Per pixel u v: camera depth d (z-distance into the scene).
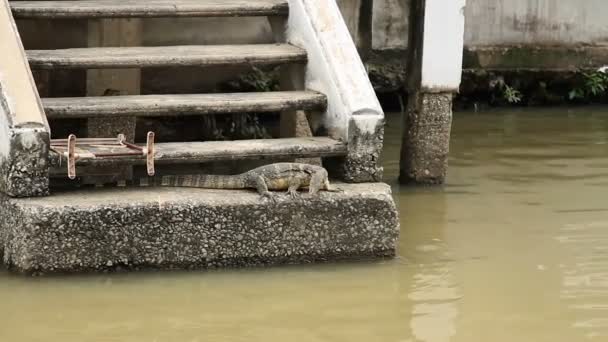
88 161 15.70
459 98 29.75
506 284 16.33
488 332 14.53
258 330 14.35
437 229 18.81
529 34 29.91
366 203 16.61
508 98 29.88
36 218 15.39
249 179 16.61
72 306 14.90
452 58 21.11
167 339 13.97
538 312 15.28
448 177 22.34
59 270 15.63
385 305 15.37
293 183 16.48
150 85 24.36
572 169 23.14
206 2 19.28
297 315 14.87
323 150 17.14
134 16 18.67
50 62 17.34
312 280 16.11
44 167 15.78
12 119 15.57
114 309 14.86
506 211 19.97
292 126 20.06
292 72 19.19
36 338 13.89
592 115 29.36
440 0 20.84
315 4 18.67
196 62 18.03
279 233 16.33
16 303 14.91
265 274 16.22
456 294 15.88
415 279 16.38
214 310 14.95
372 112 17.22
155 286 15.63
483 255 17.55
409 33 21.50
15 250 15.62
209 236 16.06
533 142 25.69
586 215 19.88
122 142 16.75
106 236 15.68
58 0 19.14
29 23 20.98
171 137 23.45
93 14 18.47
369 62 28.38
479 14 29.48
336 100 17.52
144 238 15.83
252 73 25.23
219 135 23.81
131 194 16.23
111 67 17.70
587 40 30.30
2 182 15.89
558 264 17.25
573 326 14.80
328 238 16.55
